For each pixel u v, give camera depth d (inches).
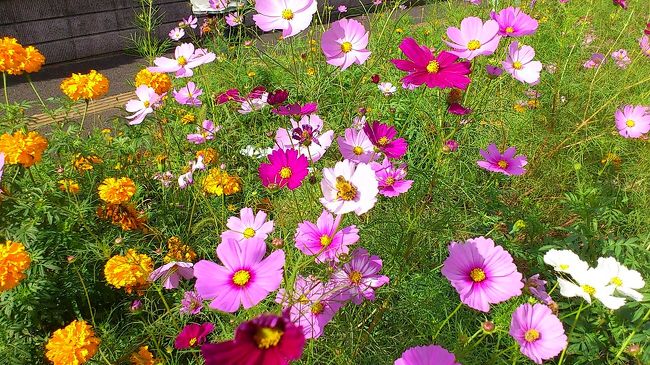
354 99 36.4
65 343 18.1
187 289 25.4
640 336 21.4
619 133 33.4
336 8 88.1
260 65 48.9
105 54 78.2
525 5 50.4
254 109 31.7
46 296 22.5
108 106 52.8
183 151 34.1
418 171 23.8
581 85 41.9
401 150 20.9
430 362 13.3
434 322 21.7
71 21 74.0
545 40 51.2
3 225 23.5
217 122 35.3
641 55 46.1
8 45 25.9
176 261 20.7
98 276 25.7
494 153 26.3
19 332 22.1
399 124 35.6
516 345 18.0
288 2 24.8
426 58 21.4
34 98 59.3
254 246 14.9
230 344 11.0
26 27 71.2
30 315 22.4
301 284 17.8
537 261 27.8
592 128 37.6
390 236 24.1
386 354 20.9
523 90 41.8
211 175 28.1
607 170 35.7
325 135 23.6
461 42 24.2
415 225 23.2
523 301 20.3
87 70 70.6
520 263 28.7
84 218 26.2
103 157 31.8
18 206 23.7
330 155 27.6
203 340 19.1
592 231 27.5
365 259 19.3
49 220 23.7
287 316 11.1
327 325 20.8
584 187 33.1
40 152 23.4
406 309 22.8
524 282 18.3
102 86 28.2
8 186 24.9
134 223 25.9
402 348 21.4
